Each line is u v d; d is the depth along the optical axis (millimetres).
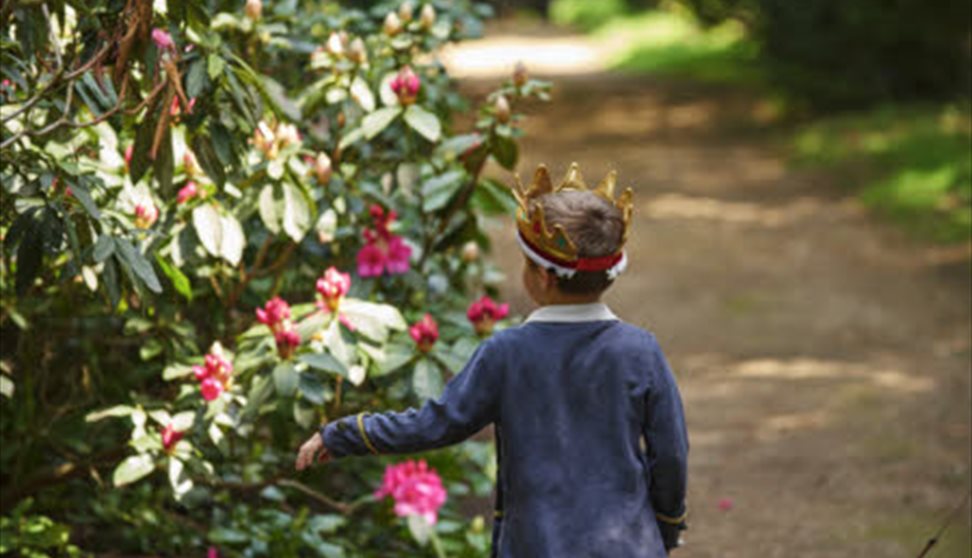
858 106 29156
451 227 7566
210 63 5078
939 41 28234
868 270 16078
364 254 7020
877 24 28453
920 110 27047
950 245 16969
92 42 5180
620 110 31797
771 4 31547
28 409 6938
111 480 7176
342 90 7113
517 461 4543
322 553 7043
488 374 4605
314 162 7008
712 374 11891
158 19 5242
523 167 24219
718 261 16781
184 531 7168
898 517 8516
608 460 4496
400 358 6441
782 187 22016
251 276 6930
